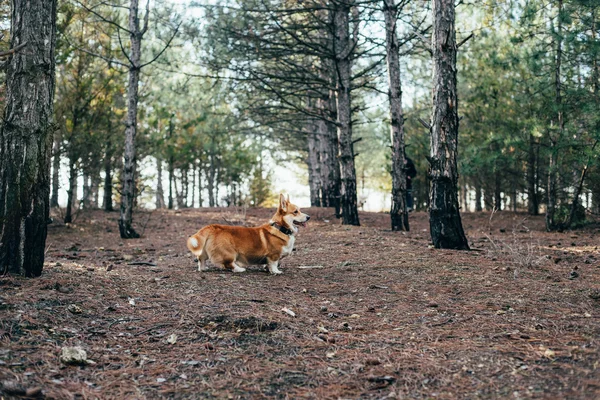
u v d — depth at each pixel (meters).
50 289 5.41
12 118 5.80
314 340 4.48
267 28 13.52
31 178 5.85
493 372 3.64
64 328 4.48
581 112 13.29
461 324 4.84
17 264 5.80
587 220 15.01
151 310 5.18
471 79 18.03
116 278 6.42
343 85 14.14
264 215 17.36
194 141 22.66
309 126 23.97
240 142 25.75
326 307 5.47
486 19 14.59
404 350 4.19
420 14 14.41
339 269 7.71
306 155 35.66
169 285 6.26
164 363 3.96
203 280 6.64
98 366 3.87
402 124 13.36
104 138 15.84
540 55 13.59
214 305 5.38
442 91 9.07
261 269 7.79
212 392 3.47
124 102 20.45
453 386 3.46
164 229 14.56
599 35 14.24
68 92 14.78
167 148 21.95
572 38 12.48
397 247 9.51
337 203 16.81
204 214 17.69
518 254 8.02
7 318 4.41
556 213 14.86
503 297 5.76
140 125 20.92
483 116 17.58
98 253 10.30
